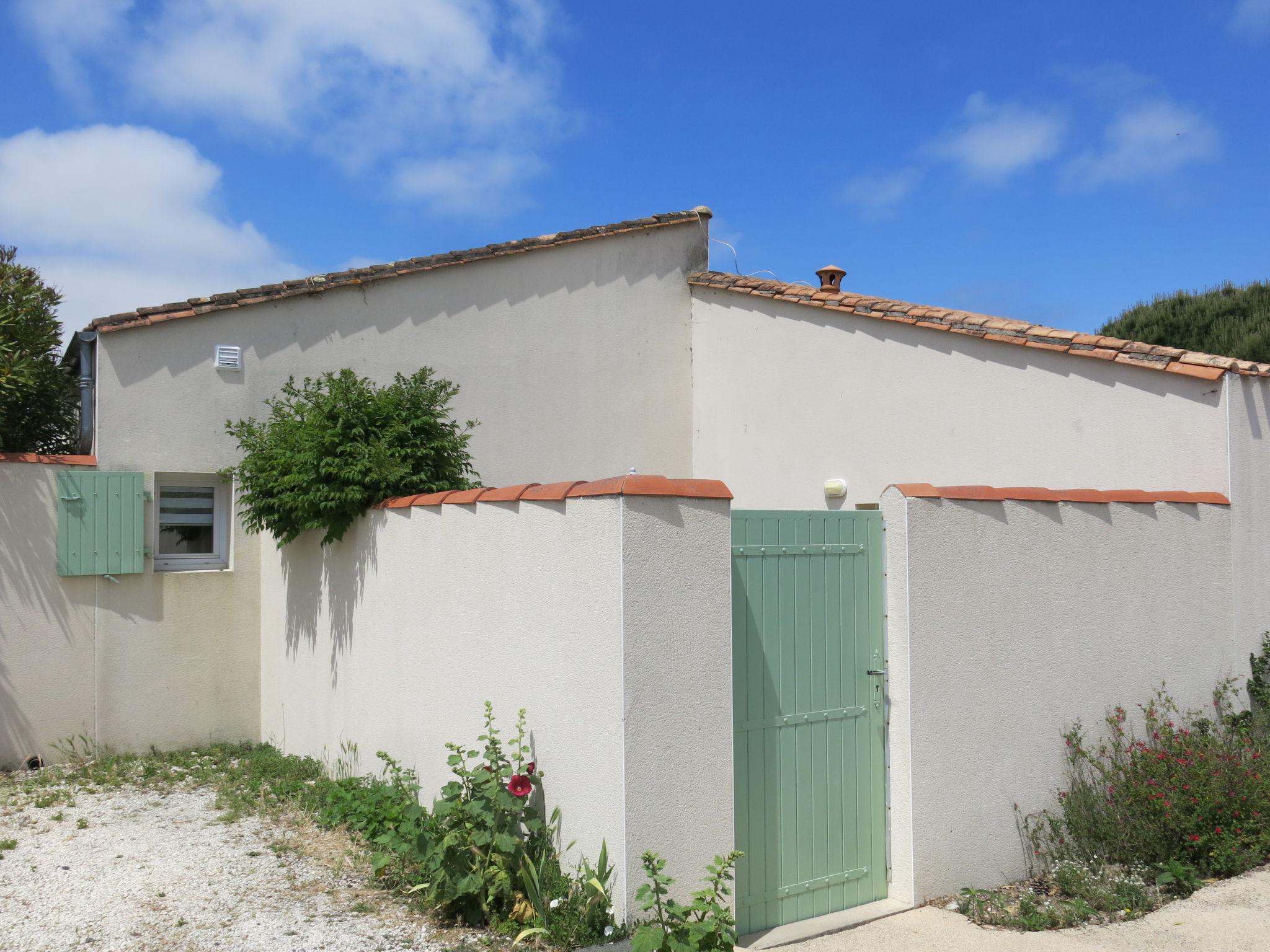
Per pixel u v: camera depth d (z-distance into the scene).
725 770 4.49
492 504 5.31
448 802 4.86
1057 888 5.36
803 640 5.04
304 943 4.49
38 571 8.13
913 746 5.14
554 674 4.71
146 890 5.21
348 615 7.23
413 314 10.03
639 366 11.59
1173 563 6.37
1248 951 4.45
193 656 8.83
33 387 8.54
